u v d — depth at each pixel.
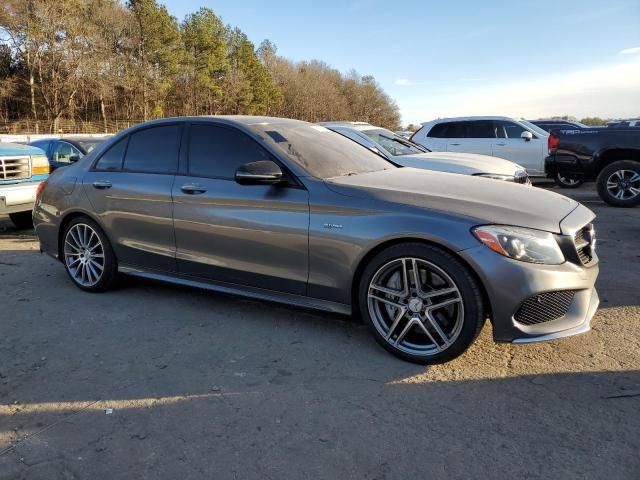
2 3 41.88
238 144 3.87
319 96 93.31
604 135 8.94
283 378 3.03
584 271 3.04
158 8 51.69
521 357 3.21
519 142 11.61
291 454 2.33
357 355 3.31
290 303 3.62
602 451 2.30
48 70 46.97
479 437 2.42
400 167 4.32
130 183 4.29
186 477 2.19
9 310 4.22
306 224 3.41
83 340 3.61
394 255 3.12
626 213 8.28
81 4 46.16
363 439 2.43
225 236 3.77
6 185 7.14
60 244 4.88
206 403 2.77
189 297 4.48
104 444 2.43
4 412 2.72
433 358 3.09
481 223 2.94
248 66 73.38
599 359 3.16
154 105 56.44
